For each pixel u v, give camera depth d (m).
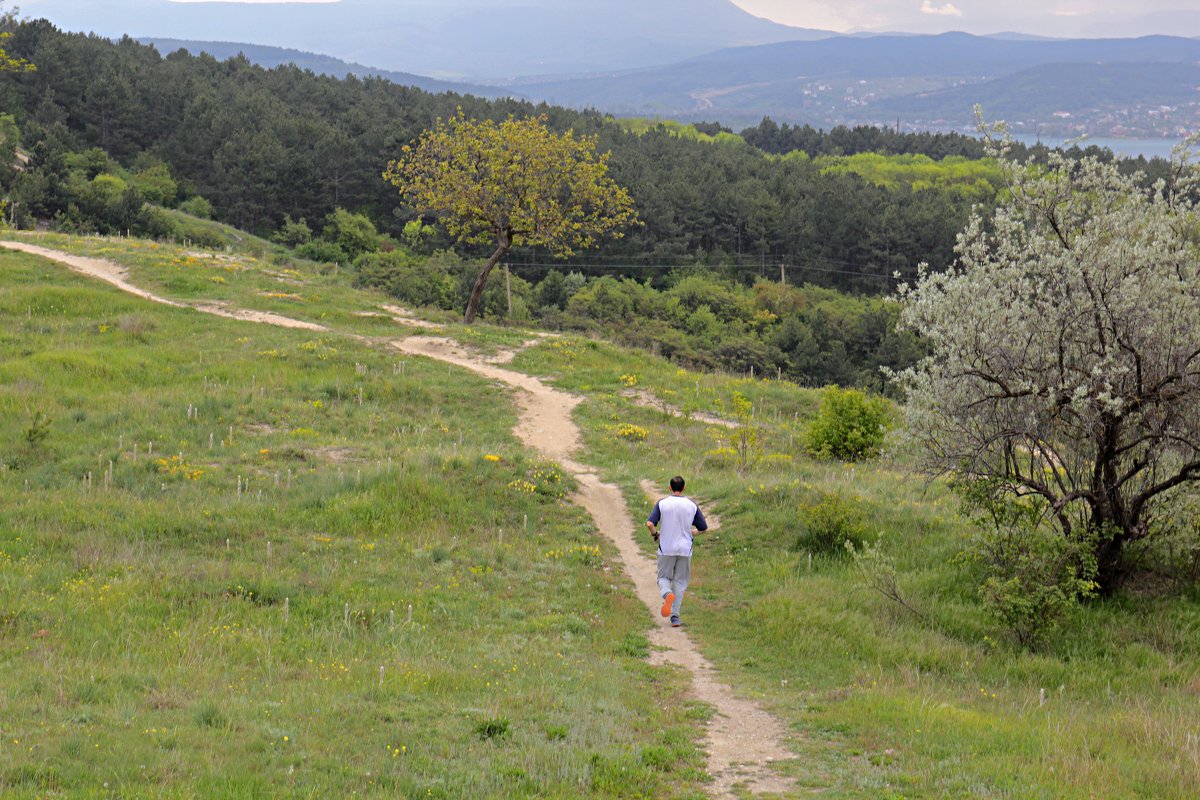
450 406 28.19
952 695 11.26
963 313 14.05
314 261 97.38
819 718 9.91
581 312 92.75
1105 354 13.45
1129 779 8.01
